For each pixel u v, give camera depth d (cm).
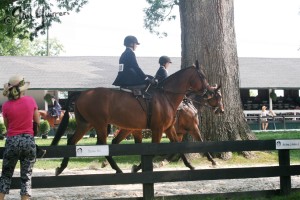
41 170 1471
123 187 1152
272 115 4006
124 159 1731
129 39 1164
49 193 1062
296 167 980
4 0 1852
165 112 1136
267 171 967
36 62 4600
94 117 1089
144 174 905
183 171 924
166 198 925
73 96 1119
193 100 1445
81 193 1060
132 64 1146
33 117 809
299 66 4816
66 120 1096
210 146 941
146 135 2750
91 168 1486
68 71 4409
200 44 1664
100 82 4231
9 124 793
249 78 4403
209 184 1184
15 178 846
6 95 798
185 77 1186
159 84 1179
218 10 1670
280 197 952
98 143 1090
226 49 1681
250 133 1712
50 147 869
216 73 1666
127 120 1101
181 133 1444
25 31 2055
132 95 1113
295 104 4534
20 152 783
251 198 955
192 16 1672
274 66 4769
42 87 4084
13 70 4375
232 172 950
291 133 3203
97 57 4819
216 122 1667
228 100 1680
